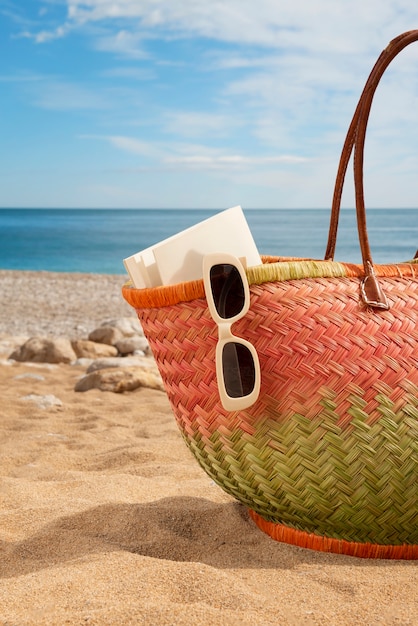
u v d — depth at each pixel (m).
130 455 3.41
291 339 1.86
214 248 2.00
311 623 1.54
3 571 2.03
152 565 1.85
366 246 1.93
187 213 136.25
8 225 84.88
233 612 1.56
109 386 5.46
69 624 1.50
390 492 1.87
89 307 13.88
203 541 2.19
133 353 7.23
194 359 1.96
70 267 34.59
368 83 1.91
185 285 1.89
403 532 1.93
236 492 2.09
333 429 1.85
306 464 1.88
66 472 3.17
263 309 1.88
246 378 1.87
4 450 3.68
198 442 2.07
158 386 5.56
